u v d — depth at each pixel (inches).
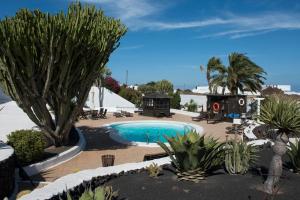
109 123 1125.1
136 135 1013.8
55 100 630.5
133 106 1720.0
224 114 1209.4
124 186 267.3
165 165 325.7
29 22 551.5
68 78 596.1
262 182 282.0
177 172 294.4
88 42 598.5
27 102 595.5
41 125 623.2
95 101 1624.0
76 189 246.5
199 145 281.1
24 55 546.3
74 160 580.1
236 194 253.3
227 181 283.6
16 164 436.5
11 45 529.7
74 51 580.7
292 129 253.9
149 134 1031.0
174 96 1739.7
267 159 373.1
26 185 411.5
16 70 553.3
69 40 552.4
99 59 630.5
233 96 1192.2
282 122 254.4
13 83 570.9
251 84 1322.6
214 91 1402.6
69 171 501.0
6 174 349.1
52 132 626.5
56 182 256.4
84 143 723.4
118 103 1690.5
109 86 1883.6
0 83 610.5
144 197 245.3
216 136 861.8
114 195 237.5
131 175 296.7
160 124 1213.1
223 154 312.2
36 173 483.8
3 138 654.5
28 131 518.6
